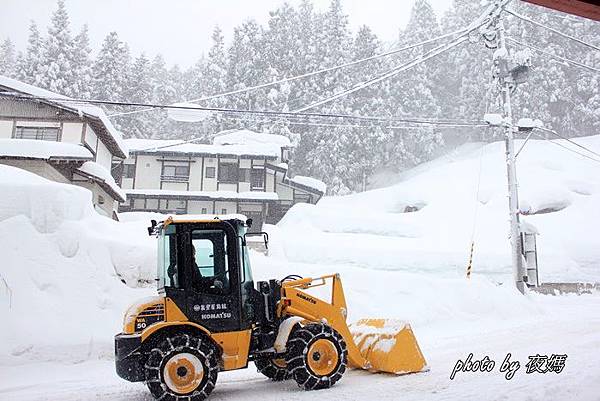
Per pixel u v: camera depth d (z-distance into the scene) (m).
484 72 58.06
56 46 49.22
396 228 29.70
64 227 10.32
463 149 58.19
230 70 55.62
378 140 54.50
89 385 6.96
